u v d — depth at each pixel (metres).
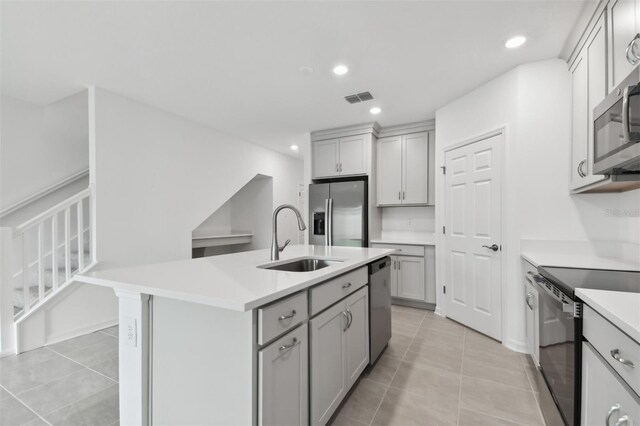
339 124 4.09
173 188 3.67
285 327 1.24
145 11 1.87
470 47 2.26
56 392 1.90
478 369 2.19
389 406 1.77
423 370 2.19
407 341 2.70
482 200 2.81
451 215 3.22
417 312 3.54
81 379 2.05
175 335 1.29
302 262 2.22
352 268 1.79
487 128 2.79
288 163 6.02
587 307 1.14
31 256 3.34
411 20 1.96
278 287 1.20
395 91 3.03
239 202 5.91
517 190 2.49
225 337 1.18
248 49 2.30
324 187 4.24
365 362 2.05
